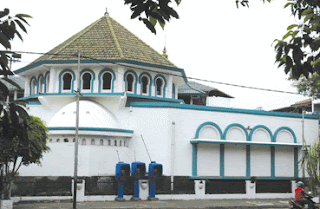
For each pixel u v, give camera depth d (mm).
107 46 28719
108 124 25328
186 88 43406
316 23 5695
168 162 25469
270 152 28719
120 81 27453
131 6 5207
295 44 5660
